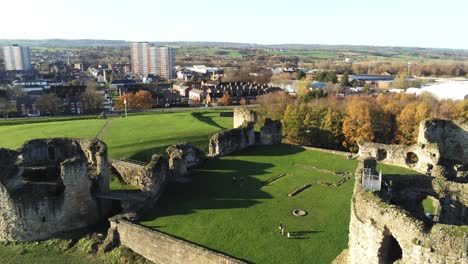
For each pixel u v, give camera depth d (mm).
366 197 30203
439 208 35406
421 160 62750
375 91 185750
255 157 73562
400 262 27594
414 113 100938
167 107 178500
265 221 47375
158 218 48469
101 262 44375
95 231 50812
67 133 95438
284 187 58375
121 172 67125
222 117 129000
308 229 45406
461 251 24875
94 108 174500
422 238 26125
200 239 43219
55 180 56656
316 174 64000
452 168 58344
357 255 31125
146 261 43531
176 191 57156
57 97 174625
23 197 48594
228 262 38531
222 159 72250
